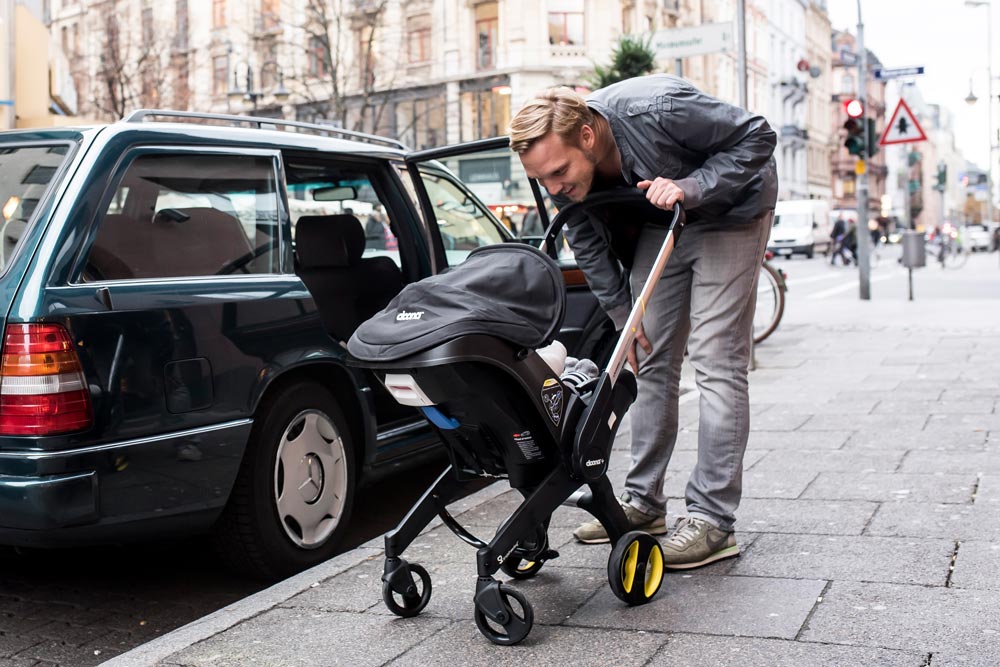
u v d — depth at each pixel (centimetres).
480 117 4034
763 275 1025
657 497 382
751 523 399
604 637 293
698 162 332
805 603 309
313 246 509
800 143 7338
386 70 4100
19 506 325
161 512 351
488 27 4012
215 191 400
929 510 403
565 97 300
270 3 4378
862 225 1683
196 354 362
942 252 3256
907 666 260
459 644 297
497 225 601
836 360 901
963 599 304
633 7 4256
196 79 4631
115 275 353
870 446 529
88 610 383
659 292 364
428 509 318
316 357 407
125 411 341
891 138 1669
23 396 326
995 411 611
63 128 385
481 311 271
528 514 298
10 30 1403
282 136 443
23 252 341
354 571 372
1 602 393
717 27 1202
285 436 397
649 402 375
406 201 508
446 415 294
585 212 350
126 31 4031
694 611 308
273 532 390
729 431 351
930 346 972
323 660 292
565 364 336
